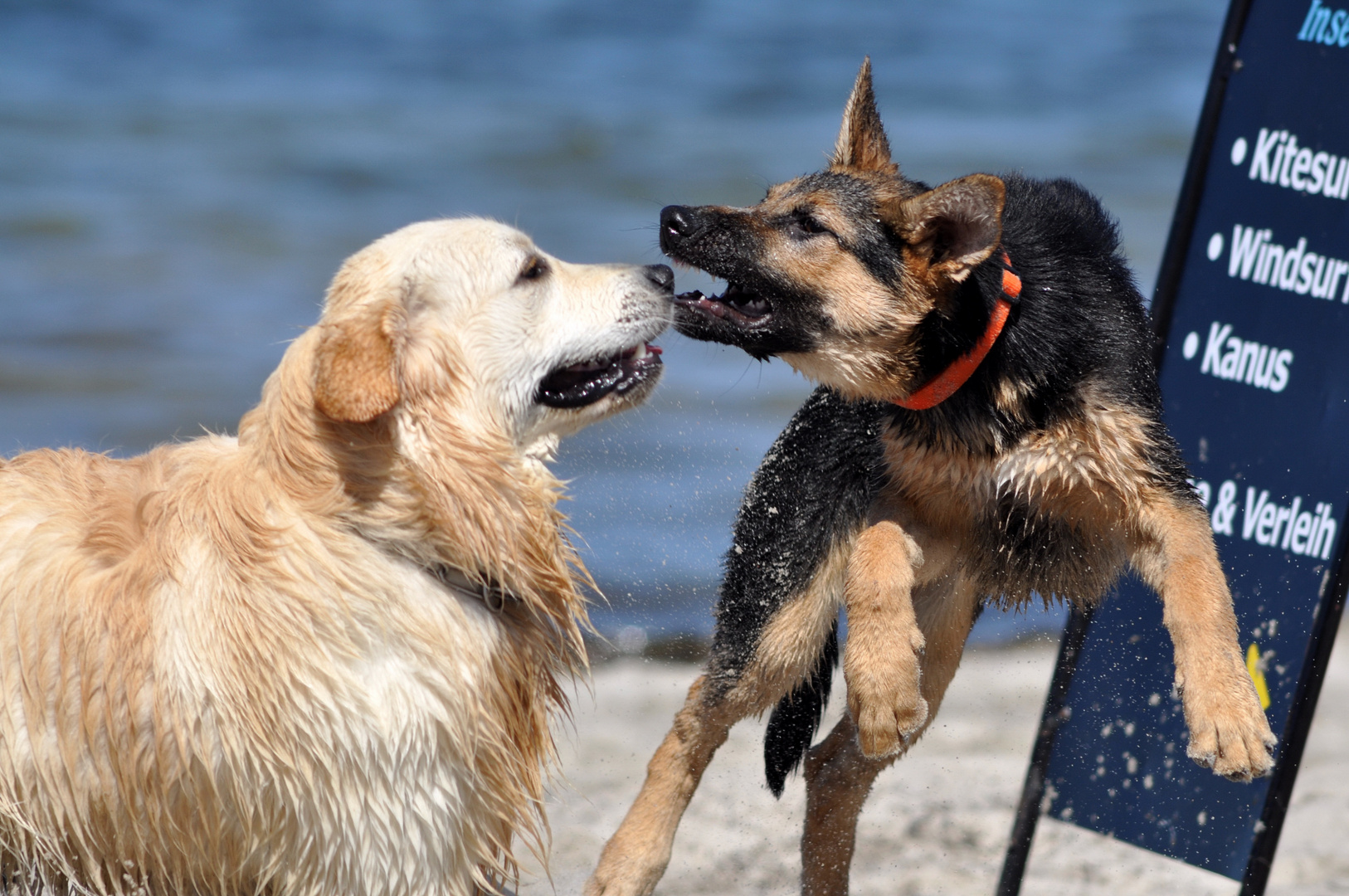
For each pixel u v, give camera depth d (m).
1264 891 5.78
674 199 20.77
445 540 4.60
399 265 4.77
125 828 4.40
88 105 25.22
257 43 32.47
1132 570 6.22
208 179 20.80
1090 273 5.77
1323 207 6.08
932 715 6.78
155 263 16.91
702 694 6.45
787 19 40.06
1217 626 4.99
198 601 4.34
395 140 24.02
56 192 19.44
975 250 5.50
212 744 4.29
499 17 37.41
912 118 28.58
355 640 4.38
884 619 5.32
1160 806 6.05
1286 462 6.05
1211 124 6.29
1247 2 6.23
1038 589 6.07
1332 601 5.72
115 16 33.41
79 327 14.76
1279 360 6.12
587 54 33.19
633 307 5.26
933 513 6.07
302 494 4.47
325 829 4.39
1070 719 6.24
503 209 19.83
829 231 5.92
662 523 11.38
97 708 4.31
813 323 5.92
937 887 6.91
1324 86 6.12
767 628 6.25
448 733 4.52
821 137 25.05
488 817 4.75
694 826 7.60
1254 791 5.84
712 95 28.98
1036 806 6.22
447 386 4.67
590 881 6.20
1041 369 5.51
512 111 26.88
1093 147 26.25
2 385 13.05
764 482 6.54
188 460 4.86
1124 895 6.87
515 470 4.82
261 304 15.87
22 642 4.38
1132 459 5.44
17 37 30.42
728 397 14.08
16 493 4.70
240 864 4.44
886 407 6.11
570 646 5.24
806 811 6.75
